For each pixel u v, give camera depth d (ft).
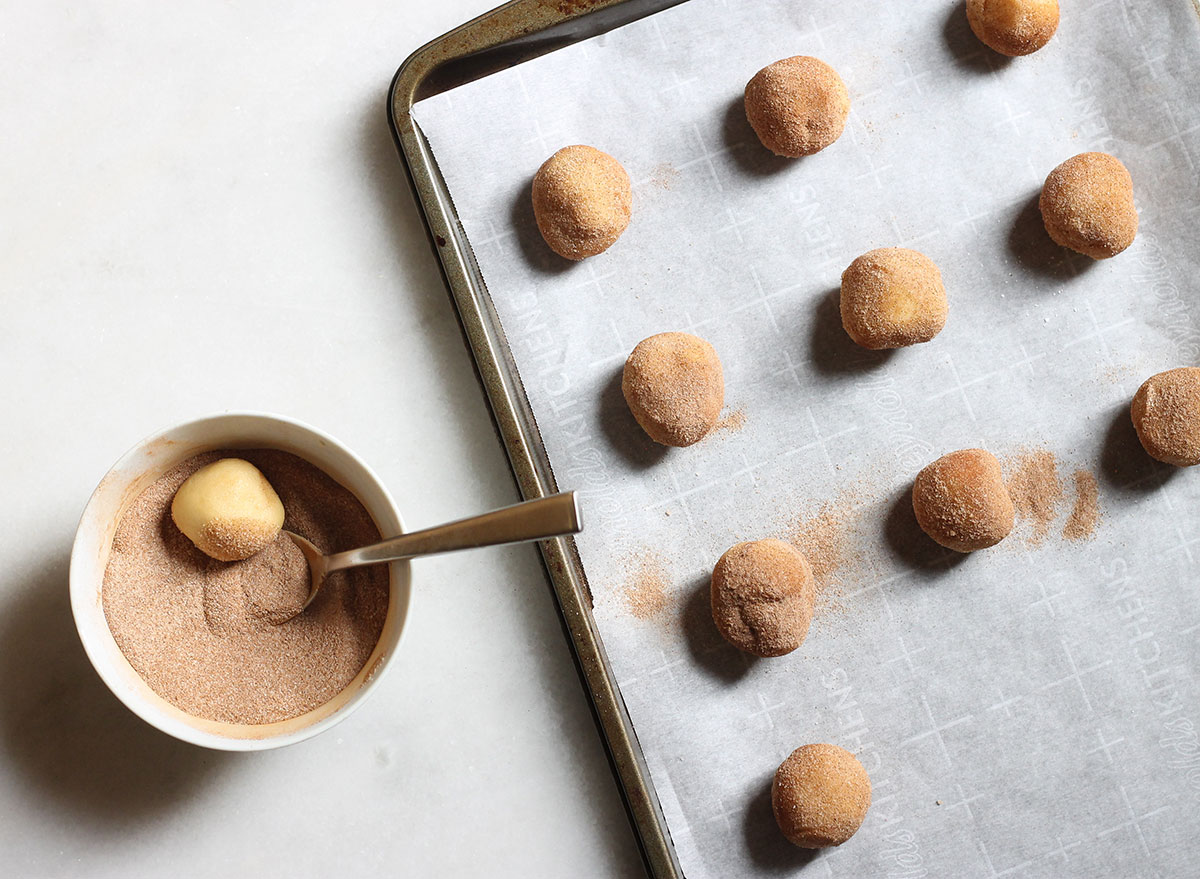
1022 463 1.96
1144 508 1.96
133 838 1.96
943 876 1.94
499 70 1.96
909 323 1.90
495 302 1.95
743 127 1.97
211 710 1.80
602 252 1.95
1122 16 1.97
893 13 1.98
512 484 1.98
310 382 1.98
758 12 1.97
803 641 1.93
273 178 2.00
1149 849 1.94
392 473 1.98
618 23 1.97
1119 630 1.95
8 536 1.96
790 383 1.96
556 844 1.98
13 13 1.99
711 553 1.95
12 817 1.95
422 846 1.97
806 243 1.97
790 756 1.92
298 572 1.82
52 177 1.99
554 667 1.98
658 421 1.90
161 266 1.99
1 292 1.98
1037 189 1.98
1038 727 1.95
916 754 1.94
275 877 1.97
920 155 1.98
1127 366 1.97
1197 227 1.97
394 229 2.00
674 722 1.93
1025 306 1.97
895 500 1.96
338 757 1.97
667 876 1.88
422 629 1.97
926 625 1.95
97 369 1.98
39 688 1.96
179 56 2.00
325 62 2.00
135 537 1.81
